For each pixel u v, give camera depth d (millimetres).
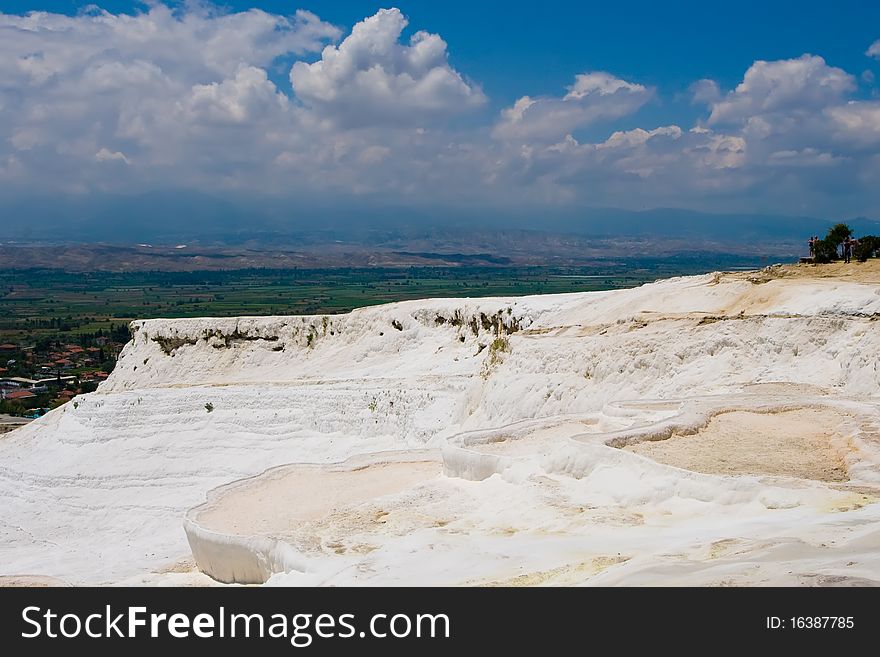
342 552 18891
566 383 43719
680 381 39094
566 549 17000
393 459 31156
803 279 47406
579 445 22594
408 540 19141
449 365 65875
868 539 14133
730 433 24828
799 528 15656
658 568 14305
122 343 167750
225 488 27844
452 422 49469
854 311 37188
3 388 122188
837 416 26672
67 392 118000
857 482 18922
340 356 77125
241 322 83625
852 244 54094
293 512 24516
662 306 49500
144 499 49031
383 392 54812
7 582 23625
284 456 52438
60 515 48281
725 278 51938
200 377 80875
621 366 41812
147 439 55781
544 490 21453
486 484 23781
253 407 57594
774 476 19062
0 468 56062
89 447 55469
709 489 19047
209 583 21484
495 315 66438
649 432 24172
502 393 46406
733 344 39688
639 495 19828
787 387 34375
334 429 54719
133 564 33562
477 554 17484
